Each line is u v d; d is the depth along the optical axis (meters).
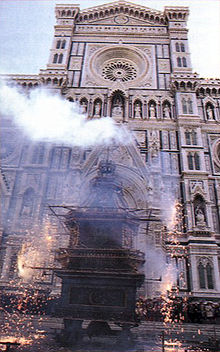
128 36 48.22
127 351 12.70
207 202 32.66
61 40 46.62
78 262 14.59
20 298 27.33
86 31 48.78
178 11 49.44
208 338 17.06
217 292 28.09
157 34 48.22
